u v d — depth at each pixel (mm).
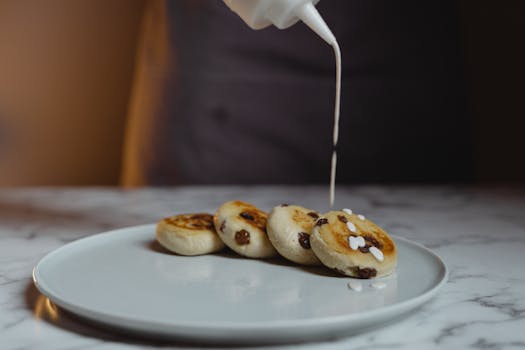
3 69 1399
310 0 581
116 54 1423
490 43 1329
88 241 603
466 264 598
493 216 792
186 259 567
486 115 1358
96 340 432
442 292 523
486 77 1342
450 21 1289
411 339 437
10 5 1376
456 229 728
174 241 575
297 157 1282
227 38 1215
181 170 1271
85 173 1467
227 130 1258
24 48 1397
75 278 512
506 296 515
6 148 1437
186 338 416
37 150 1446
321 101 1265
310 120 1271
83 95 1434
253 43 1223
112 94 1440
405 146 1313
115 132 1457
